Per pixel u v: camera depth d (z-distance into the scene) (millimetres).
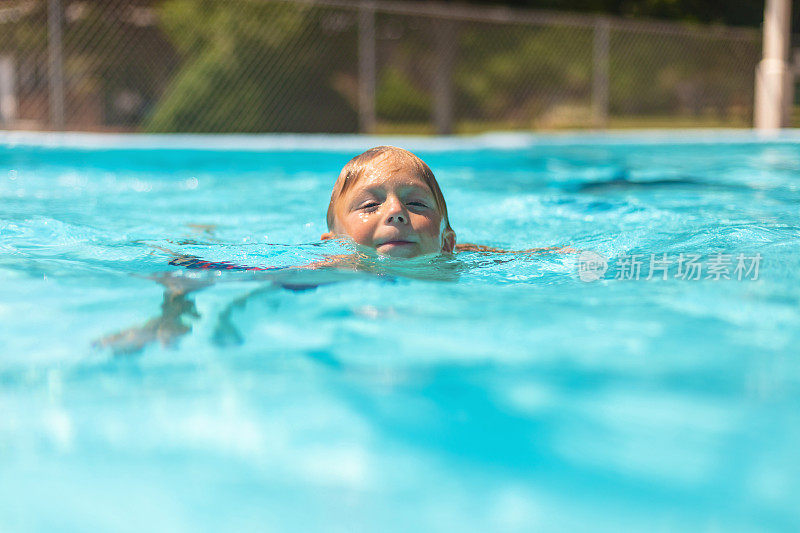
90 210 3549
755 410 994
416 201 2105
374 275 1878
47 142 6738
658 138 8672
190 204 3875
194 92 11844
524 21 10781
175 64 12945
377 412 1013
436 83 15078
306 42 12719
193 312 1506
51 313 1513
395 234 2031
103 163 6414
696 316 1449
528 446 914
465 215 3391
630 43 16141
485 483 845
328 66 13117
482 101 16703
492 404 1030
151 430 977
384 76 15875
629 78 16156
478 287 1759
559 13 16500
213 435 960
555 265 2064
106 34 12688
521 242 2590
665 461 876
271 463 892
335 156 6961
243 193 4457
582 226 2936
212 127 11875
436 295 1657
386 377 1133
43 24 12312
